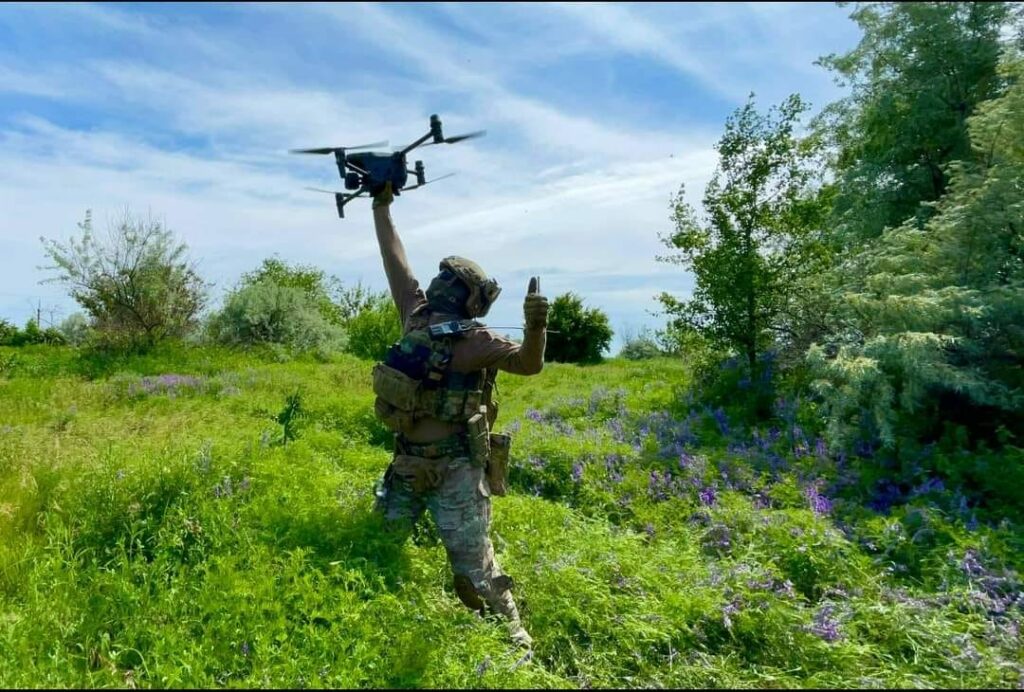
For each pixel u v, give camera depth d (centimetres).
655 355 1847
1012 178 685
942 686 306
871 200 1094
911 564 434
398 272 431
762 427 778
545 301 353
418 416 371
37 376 1332
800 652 327
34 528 454
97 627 320
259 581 314
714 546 448
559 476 634
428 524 456
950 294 656
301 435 623
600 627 344
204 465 477
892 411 639
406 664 289
